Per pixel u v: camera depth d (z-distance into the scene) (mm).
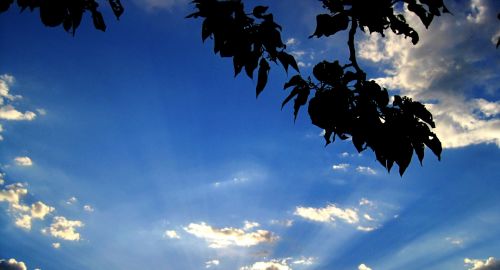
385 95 1780
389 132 1729
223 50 1839
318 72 1883
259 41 1816
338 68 1879
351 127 1768
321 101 1791
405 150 1713
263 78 1848
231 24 1821
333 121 1794
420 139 1725
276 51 1833
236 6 1850
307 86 1893
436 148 1723
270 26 1824
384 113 1786
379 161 1744
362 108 1759
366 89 1788
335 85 1853
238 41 1812
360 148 1765
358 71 1876
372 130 1734
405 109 1791
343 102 1770
